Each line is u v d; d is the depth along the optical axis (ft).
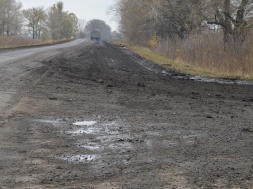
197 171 16.07
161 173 15.78
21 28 280.72
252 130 23.81
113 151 18.83
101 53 120.98
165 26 148.77
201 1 87.15
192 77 59.77
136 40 217.56
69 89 38.75
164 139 21.27
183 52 91.25
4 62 62.23
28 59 71.51
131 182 14.67
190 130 23.53
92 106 30.58
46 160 17.19
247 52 64.54
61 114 26.99
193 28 110.11
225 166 16.76
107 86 43.21
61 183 14.44
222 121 26.35
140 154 18.40
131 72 63.93
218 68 66.54
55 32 348.79
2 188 13.73
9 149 18.54
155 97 36.88
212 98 37.65
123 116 27.25
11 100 30.45
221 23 81.20
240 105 33.68
